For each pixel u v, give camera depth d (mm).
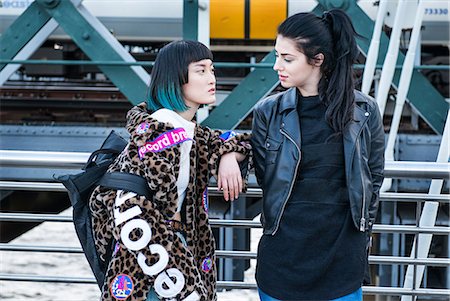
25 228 6938
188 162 1922
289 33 1974
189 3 5113
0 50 5309
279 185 2021
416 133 6125
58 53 7809
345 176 2016
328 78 2014
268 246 2084
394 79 5211
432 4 6852
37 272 7941
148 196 1877
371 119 2074
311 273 2016
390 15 5285
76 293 6957
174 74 1914
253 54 7285
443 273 5148
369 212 2107
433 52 7637
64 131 5668
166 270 1834
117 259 1871
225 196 2080
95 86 7945
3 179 5438
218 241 5293
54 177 2094
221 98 6703
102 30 5320
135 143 1870
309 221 2018
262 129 2096
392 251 5199
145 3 6957
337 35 1988
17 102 7941
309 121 2041
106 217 1964
